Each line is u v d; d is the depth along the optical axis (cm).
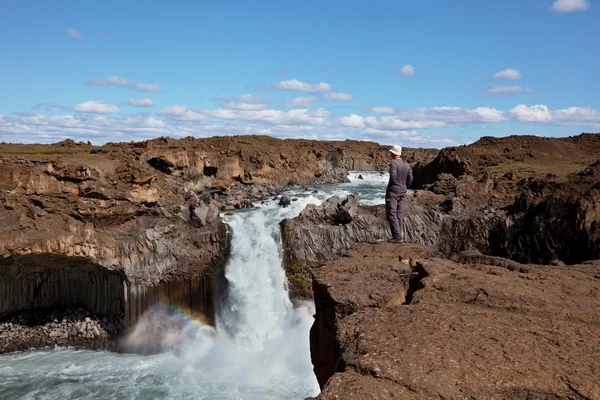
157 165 3803
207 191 4147
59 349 2723
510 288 1009
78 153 3628
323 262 3278
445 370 675
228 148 5397
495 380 648
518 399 621
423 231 3509
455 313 895
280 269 3256
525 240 3322
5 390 2203
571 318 885
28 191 2773
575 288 1031
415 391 632
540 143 7244
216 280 3133
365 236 3359
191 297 3064
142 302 2919
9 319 2861
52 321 2880
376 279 1140
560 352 729
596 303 943
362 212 3553
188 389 2255
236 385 2319
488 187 4062
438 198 3962
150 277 2934
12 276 2886
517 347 744
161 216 3106
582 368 678
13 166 2778
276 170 5441
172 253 3014
